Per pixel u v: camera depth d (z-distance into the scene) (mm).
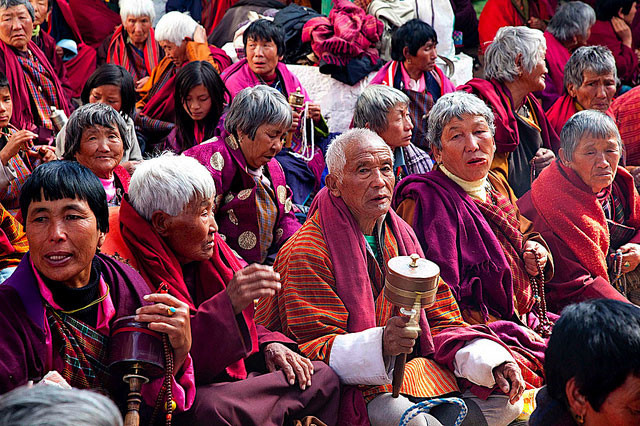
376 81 5422
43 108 4984
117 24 6883
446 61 6258
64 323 2322
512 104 4859
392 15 6070
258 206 3867
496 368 3102
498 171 4672
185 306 2320
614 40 7031
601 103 5258
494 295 3645
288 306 3141
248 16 6262
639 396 1890
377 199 3254
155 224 2785
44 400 1211
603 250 4191
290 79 5383
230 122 3812
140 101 5727
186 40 5762
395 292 2695
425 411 3072
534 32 4832
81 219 2299
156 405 2395
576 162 4145
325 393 2885
